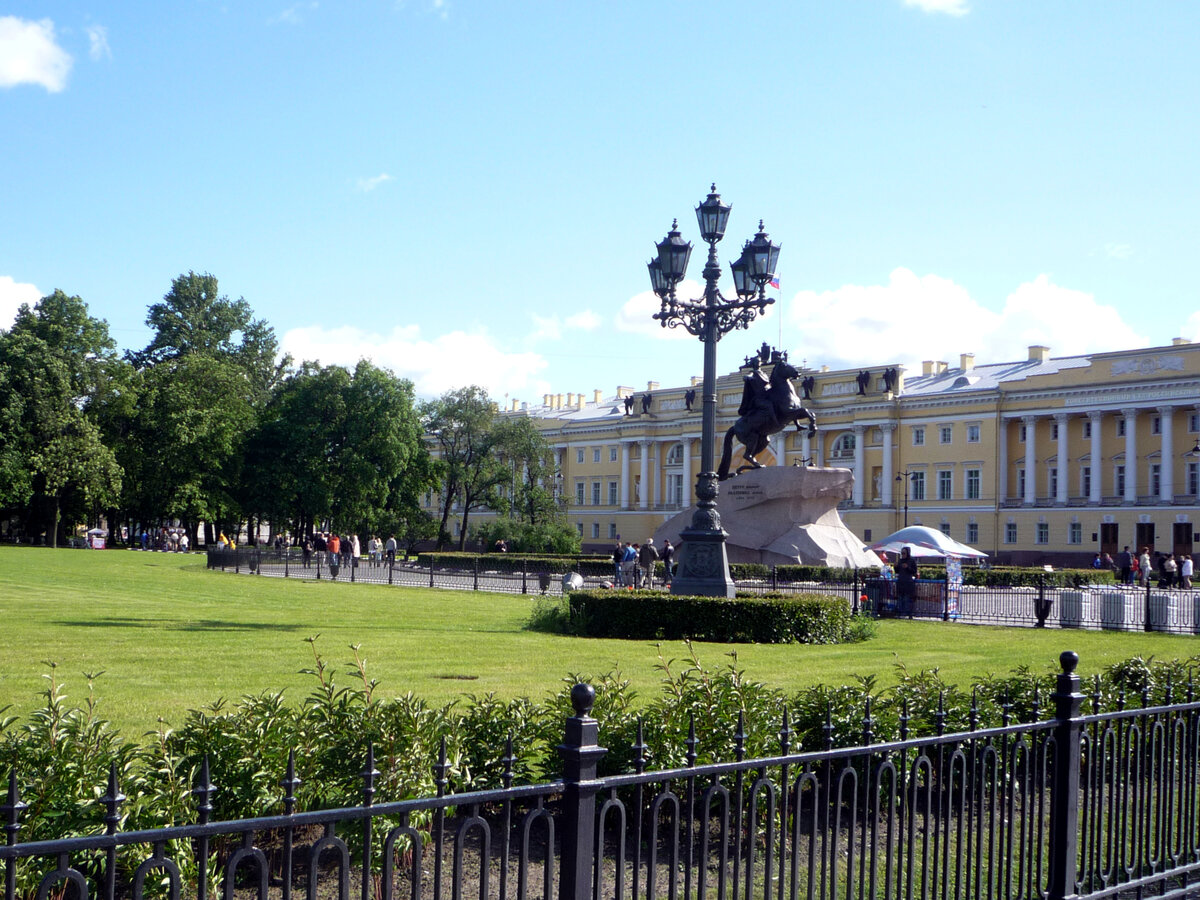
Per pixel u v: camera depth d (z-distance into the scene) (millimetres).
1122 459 82750
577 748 4578
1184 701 8258
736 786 5414
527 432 86125
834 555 35500
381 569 50125
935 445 92312
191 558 62031
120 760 5805
